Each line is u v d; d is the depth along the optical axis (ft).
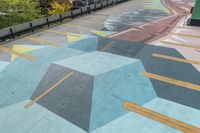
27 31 69.51
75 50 51.55
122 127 26.07
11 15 78.43
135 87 34.22
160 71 38.91
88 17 88.38
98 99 31.65
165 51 47.93
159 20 77.20
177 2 114.73
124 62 43.34
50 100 32.17
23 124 27.45
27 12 83.56
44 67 42.86
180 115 27.50
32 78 38.93
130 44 53.47
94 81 36.42
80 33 65.41
